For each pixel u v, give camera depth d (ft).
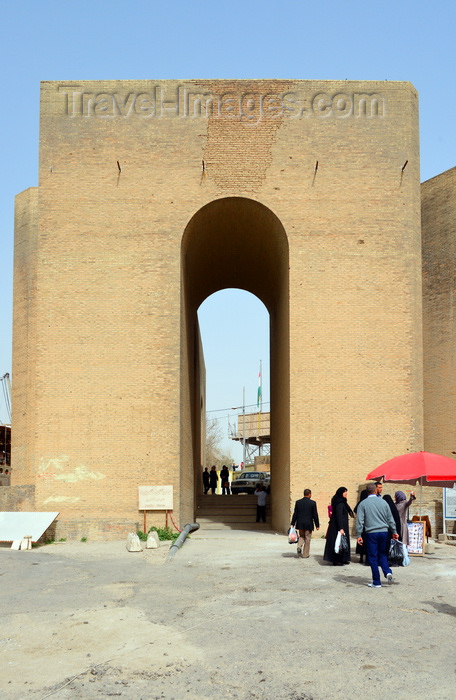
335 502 47.06
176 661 24.85
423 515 59.52
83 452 67.26
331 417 67.41
